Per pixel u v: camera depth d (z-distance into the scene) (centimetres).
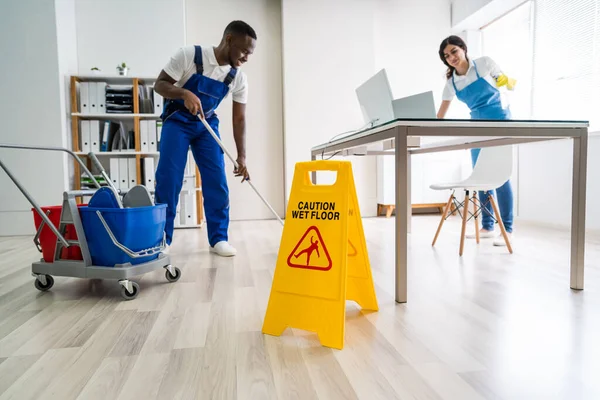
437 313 133
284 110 436
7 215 334
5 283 180
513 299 147
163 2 390
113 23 385
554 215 336
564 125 153
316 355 103
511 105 402
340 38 436
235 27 207
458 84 273
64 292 165
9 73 331
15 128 332
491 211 283
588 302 143
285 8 425
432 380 89
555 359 99
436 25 463
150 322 128
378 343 109
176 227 370
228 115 436
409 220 321
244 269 201
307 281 116
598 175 294
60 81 336
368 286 137
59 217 164
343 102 438
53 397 83
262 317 132
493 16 420
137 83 350
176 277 179
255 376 92
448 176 435
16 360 101
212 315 134
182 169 226
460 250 228
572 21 331
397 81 459
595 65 312
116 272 153
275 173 447
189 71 215
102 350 107
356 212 138
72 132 356
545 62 359
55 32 333
